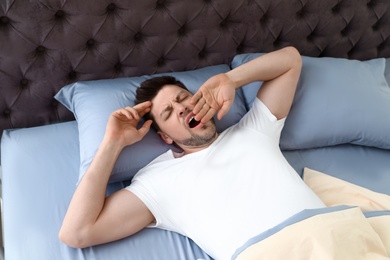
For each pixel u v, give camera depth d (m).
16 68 1.20
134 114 1.11
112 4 1.22
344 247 0.85
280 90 1.22
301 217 0.91
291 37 1.59
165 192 1.04
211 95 1.13
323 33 1.64
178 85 1.22
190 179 1.06
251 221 0.99
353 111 1.34
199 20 1.37
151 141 1.19
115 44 1.29
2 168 1.19
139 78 1.34
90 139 1.12
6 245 0.98
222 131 1.29
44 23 1.15
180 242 1.05
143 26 1.29
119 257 0.98
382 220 0.97
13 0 1.08
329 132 1.34
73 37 1.21
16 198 1.08
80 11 1.17
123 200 1.01
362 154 1.41
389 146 1.42
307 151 1.38
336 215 0.91
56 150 1.21
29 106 1.30
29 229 1.01
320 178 1.23
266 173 1.08
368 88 1.39
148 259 0.99
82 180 0.99
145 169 1.12
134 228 1.02
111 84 1.27
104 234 0.97
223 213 1.01
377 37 1.77
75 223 0.94
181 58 1.44
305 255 0.84
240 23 1.46
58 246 0.98
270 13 1.49
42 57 1.22
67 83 1.31
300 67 1.26
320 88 1.35
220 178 1.06
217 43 1.46
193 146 1.15
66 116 1.38
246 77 1.21
